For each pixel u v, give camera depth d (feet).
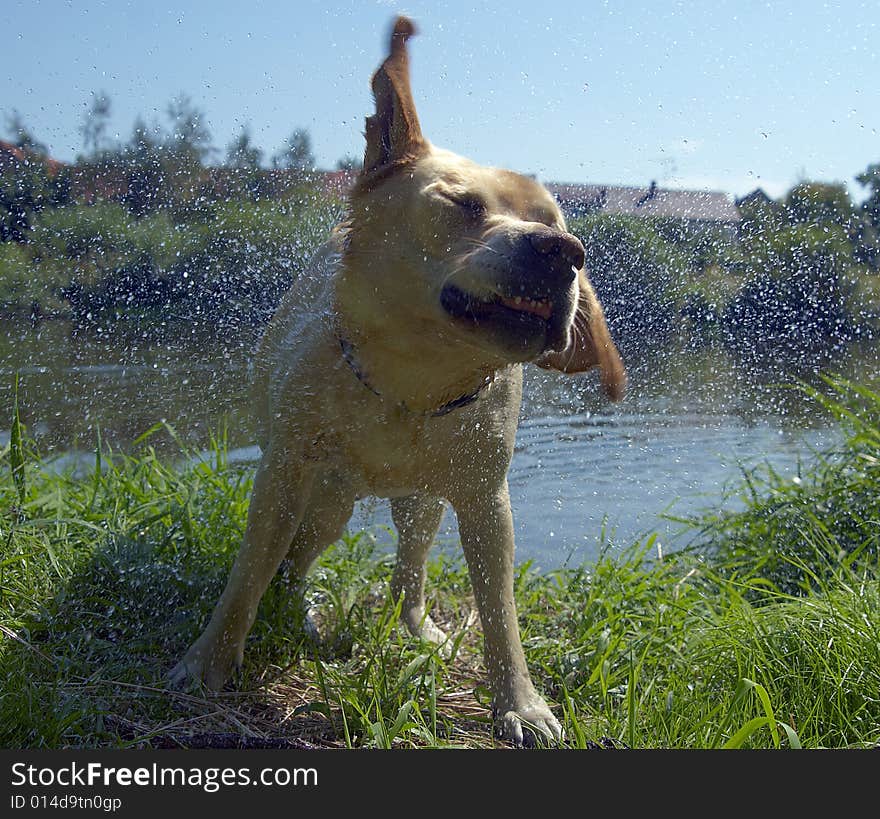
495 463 11.46
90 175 25.13
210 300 22.11
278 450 11.52
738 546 16.20
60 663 11.07
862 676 10.66
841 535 15.69
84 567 13.19
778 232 28.60
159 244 23.66
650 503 18.98
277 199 19.19
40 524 14.02
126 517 14.69
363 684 11.25
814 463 20.83
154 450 18.04
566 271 9.39
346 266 10.48
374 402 10.91
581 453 22.49
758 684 10.01
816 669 10.92
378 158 10.45
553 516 18.44
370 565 15.74
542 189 10.66
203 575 13.23
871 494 15.99
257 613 12.84
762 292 28.91
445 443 11.19
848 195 28.76
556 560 16.65
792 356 29.58
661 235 27.07
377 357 10.62
